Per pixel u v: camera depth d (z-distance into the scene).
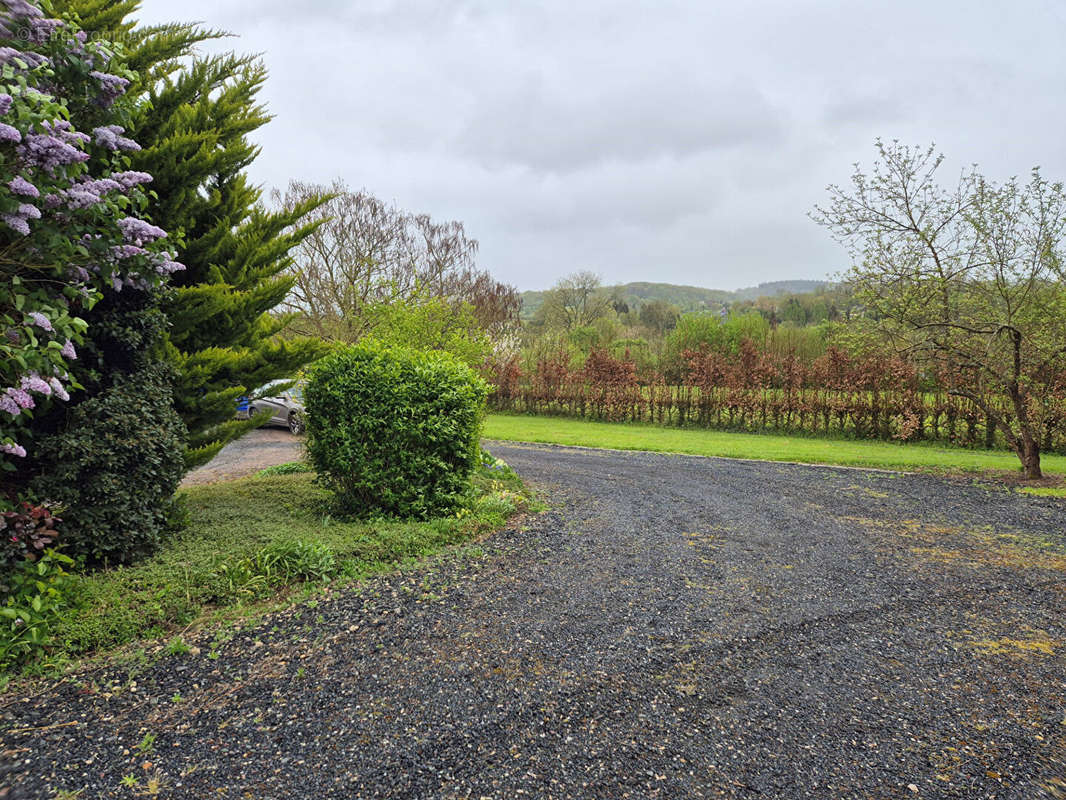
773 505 7.50
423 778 2.40
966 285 10.08
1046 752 2.66
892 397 14.28
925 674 3.34
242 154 6.05
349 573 4.53
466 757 2.54
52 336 3.70
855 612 4.18
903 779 2.46
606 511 6.95
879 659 3.50
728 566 5.10
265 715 2.81
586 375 18.98
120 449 4.32
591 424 17.92
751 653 3.54
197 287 5.61
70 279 4.04
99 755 2.50
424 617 3.89
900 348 10.40
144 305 4.88
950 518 6.91
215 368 5.52
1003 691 3.17
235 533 5.10
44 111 3.30
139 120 5.31
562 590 4.44
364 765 2.47
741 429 16.33
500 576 4.67
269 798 2.28
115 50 4.23
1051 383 10.55
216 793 2.30
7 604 3.38
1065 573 5.06
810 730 2.79
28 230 3.33
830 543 5.86
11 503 3.80
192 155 5.44
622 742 2.67
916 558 5.42
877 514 7.09
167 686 3.02
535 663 3.36
